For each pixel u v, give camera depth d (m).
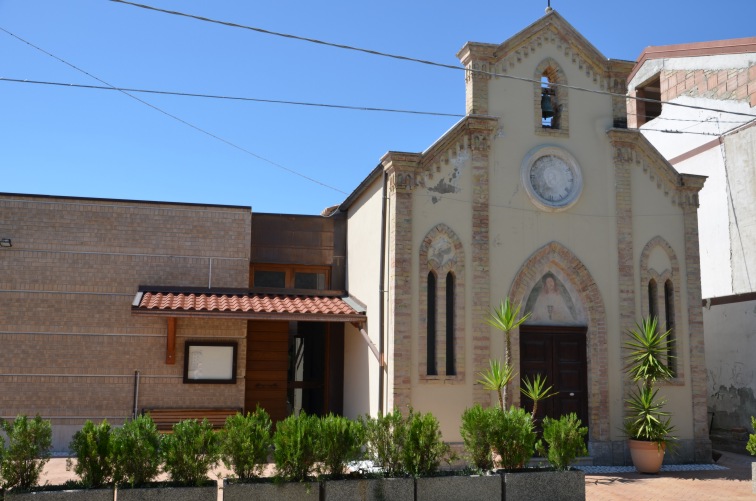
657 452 15.70
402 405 15.53
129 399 17.38
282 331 19.77
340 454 11.09
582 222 17.53
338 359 20.28
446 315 16.36
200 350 17.89
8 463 10.09
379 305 16.55
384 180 16.84
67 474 14.23
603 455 16.70
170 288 18.05
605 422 16.84
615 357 17.23
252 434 11.02
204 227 18.67
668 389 17.52
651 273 17.88
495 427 12.03
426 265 16.23
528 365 16.97
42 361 17.16
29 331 17.20
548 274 17.41
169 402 17.55
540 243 17.16
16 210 17.56
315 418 11.48
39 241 17.58
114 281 17.84
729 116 22.48
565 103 17.89
